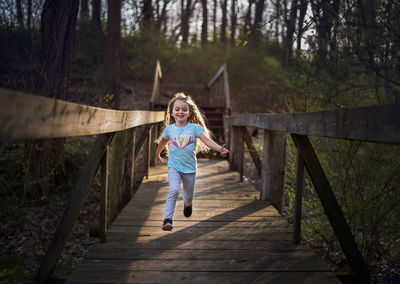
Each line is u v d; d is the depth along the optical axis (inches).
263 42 564.1
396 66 95.4
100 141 104.8
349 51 104.3
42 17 272.2
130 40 602.2
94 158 102.7
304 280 93.9
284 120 117.0
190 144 127.8
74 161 318.7
